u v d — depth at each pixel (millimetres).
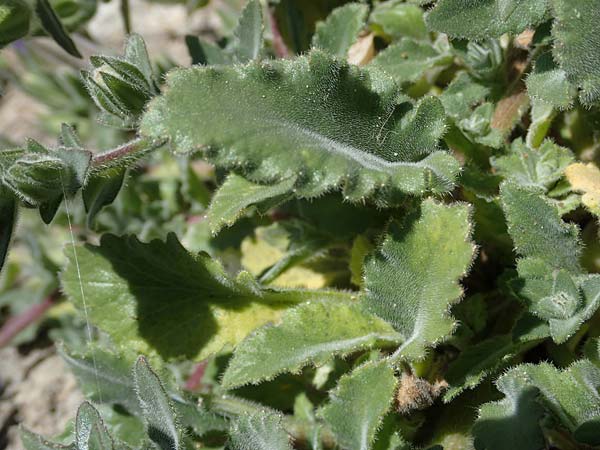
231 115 136
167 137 133
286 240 197
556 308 140
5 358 250
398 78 181
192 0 246
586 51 136
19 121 300
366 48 203
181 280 171
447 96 176
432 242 144
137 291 172
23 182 141
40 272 243
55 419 240
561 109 151
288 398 178
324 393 174
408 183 144
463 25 147
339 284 191
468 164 162
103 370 172
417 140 149
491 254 175
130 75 153
